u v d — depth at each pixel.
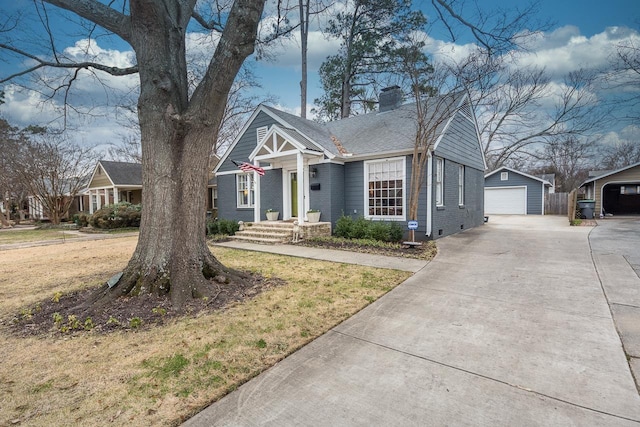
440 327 3.56
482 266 6.35
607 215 18.25
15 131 19.69
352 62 18.70
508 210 23.81
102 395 2.41
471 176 13.74
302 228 10.30
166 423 2.10
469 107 13.13
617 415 2.11
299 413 2.19
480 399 2.30
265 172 13.27
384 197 10.64
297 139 10.69
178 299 4.29
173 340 3.31
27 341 3.36
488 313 3.92
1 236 15.36
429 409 2.20
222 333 3.46
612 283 4.93
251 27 4.26
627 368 2.65
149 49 4.45
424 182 9.89
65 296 4.86
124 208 17.94
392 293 4.84
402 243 9.20
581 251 7.41
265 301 4.50
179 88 4.82
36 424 2.11
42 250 10.20
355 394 2.39
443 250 8.20
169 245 4.61
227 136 19.73
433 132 9.37
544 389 2.40
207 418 2.15
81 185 23.52
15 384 2.57
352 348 3.12
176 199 4.68
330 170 10.89
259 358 2.94
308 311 4.10
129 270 4.61
